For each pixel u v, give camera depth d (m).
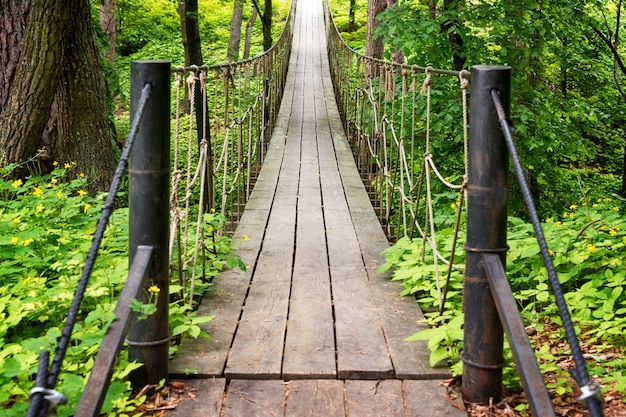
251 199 6.37
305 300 3.69
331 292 3.84
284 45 17.02
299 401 2.58
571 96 10.57
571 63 9.78
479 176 2.47
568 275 3.70
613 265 3.69
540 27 7.32
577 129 9.23
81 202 4.77
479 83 2.45
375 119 6.82
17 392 2.41
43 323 3.27
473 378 2.55
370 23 14.29
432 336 2.82
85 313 3.27
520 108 7.29
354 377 2.77
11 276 3.68
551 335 3.36
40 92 5.69
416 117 7.24
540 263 3.83
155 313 2.62
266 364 2.84
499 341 2.52
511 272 3.90
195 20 10.34
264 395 2.63
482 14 7.27
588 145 9.27
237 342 3.08
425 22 7.23
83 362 2.79
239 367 2.80
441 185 7.25
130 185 2.62
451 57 7.62
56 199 4.57
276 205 6.12
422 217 6.71
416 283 3.81
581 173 13.16
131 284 2.35
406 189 7.34
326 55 22.00
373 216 5.77
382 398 2.61
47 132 6.26
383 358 2.91
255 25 27.34
